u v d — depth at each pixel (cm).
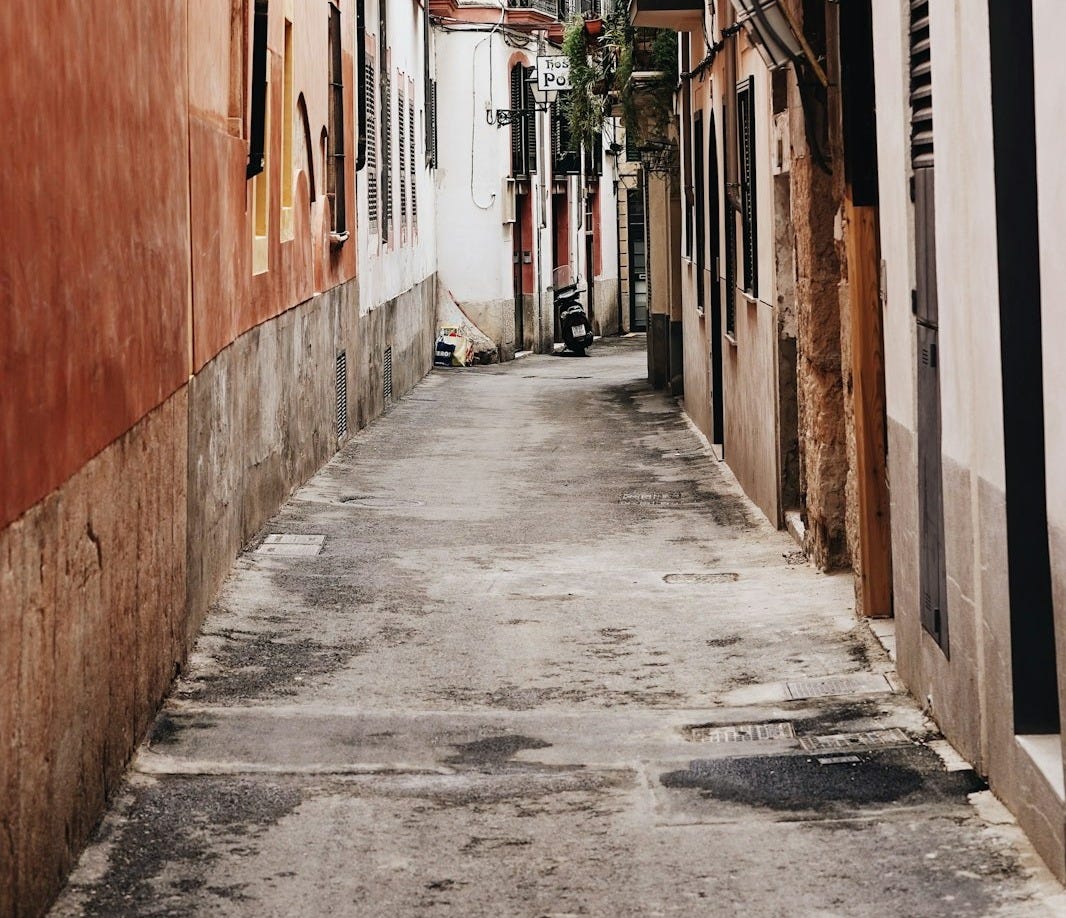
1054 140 512
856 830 617
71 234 599
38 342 538
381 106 2688
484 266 3984
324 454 1900
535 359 4141
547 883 577
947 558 699
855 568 1020
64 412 578
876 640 952
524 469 1931
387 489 1739
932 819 622
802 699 846
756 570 1244
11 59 509
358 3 2333
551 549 1377
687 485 1750
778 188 1366
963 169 639
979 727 664
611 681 923
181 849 621
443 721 834
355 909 555
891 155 791
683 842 616
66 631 580
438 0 3828
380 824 650
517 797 686
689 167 2295
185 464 920
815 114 1138
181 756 755
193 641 969
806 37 1136
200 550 1005
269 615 1077
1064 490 510
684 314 2447
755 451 1558
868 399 988
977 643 657
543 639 1031
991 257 602
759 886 564
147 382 781
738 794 675
